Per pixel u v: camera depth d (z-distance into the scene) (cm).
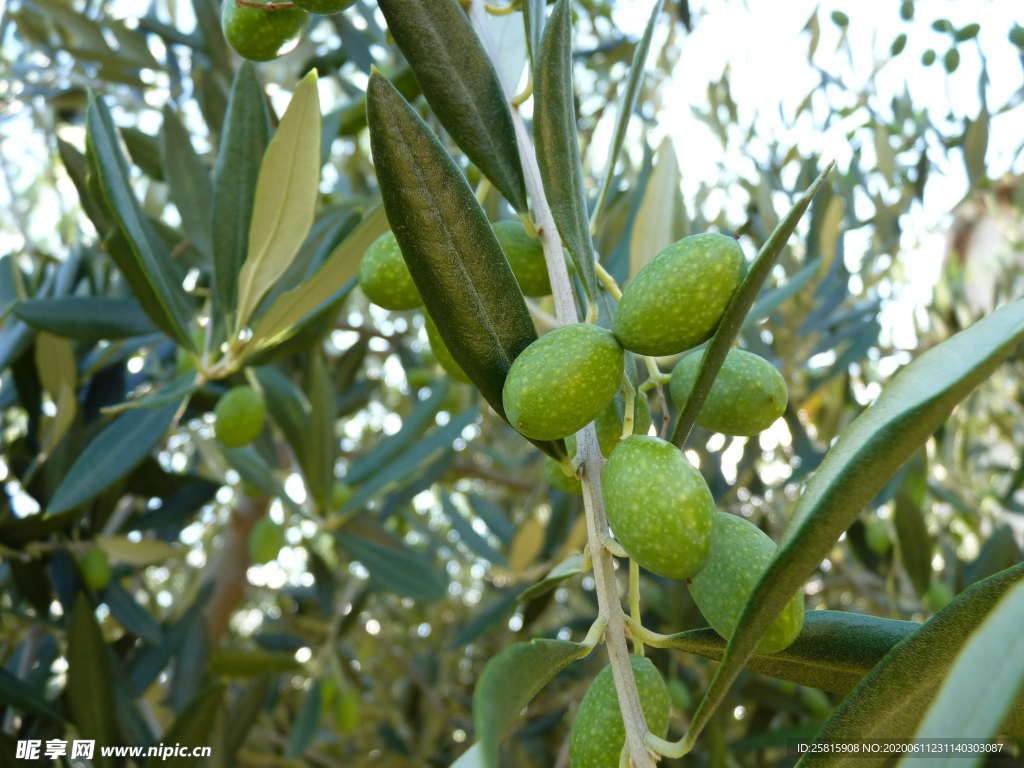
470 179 31
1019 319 11
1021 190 65
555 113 17
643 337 14
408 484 48
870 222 56
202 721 31
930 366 12
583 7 67
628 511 13
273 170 21
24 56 60
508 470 69
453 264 15
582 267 16
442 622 77
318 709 48
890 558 48
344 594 58
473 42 18
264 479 37
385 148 14
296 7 20
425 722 70
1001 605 9
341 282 23
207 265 34
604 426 16
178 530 47
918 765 9
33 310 30
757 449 49
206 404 41
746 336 47
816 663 16
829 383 54
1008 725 14
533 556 46
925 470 46
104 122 23
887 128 58
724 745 37
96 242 43
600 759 14
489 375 15
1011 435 67
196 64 46
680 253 14
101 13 58
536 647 12
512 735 62
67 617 35
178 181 32
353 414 51
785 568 12
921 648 15
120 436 29
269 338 24
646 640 15
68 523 35
